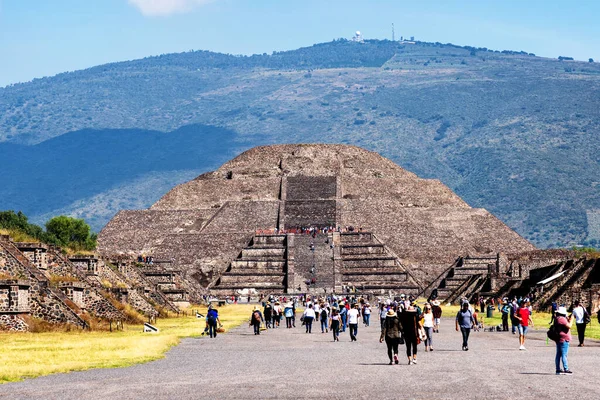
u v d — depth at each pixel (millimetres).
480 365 70688
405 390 55844
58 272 122000
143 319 130875
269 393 55281
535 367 68750
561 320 63781
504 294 191625
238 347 94500
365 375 64062
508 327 125500
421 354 82875
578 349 86625
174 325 132625
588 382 58812
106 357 77375
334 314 106312
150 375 65438
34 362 72562
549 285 162750
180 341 104000
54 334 101688
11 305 102625
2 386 59625
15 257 107688
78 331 105750
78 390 57188
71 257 135375
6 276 105938
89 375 65625
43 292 106875
